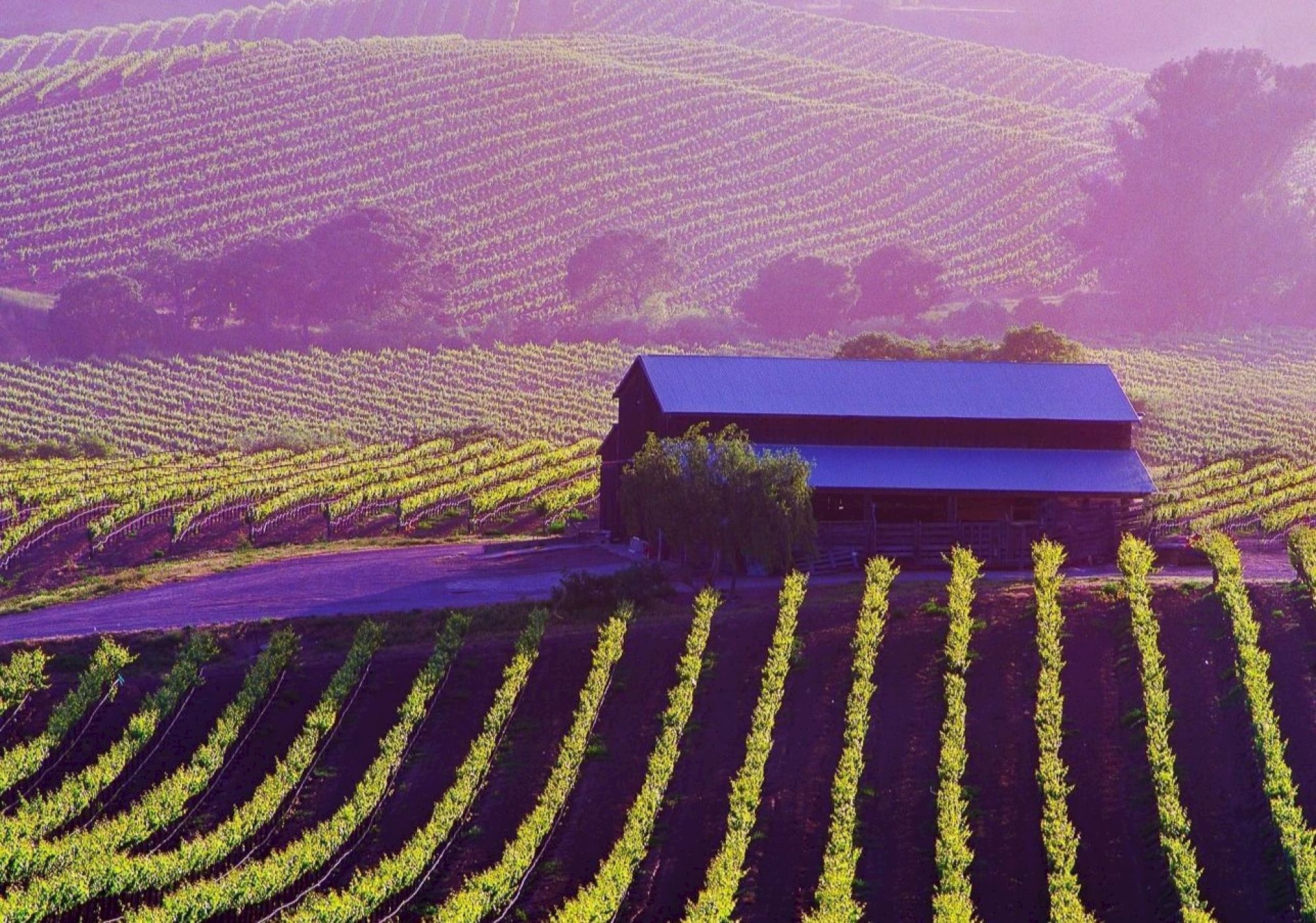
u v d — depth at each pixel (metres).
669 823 36.78
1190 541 61.81
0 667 42.69
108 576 63.19
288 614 50.16
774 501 51.31
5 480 84.00
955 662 44.22
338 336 151.00
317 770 39.41
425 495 77.38
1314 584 49.19
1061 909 30.81
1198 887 33.91
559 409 128.50
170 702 41.34
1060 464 61.88
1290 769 38.03
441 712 42.50
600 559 61.75
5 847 31.59
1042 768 37.47
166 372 139.50
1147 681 41.66
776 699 41.81
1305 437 114.56
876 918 32.78
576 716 41.25
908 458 61.47
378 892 31.73
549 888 34.06
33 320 154.75
